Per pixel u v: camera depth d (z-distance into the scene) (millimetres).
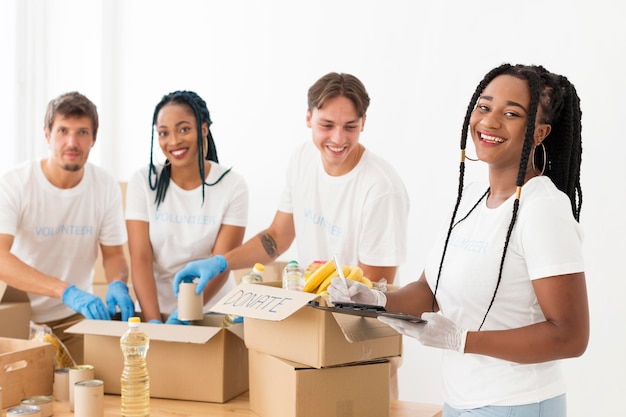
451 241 1719
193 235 2865
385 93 4074
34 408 1872
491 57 3826
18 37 4555
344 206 2611
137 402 1949
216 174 2889
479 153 1655
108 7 4672
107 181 3029
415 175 4023
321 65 4227
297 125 4309
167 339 2084
